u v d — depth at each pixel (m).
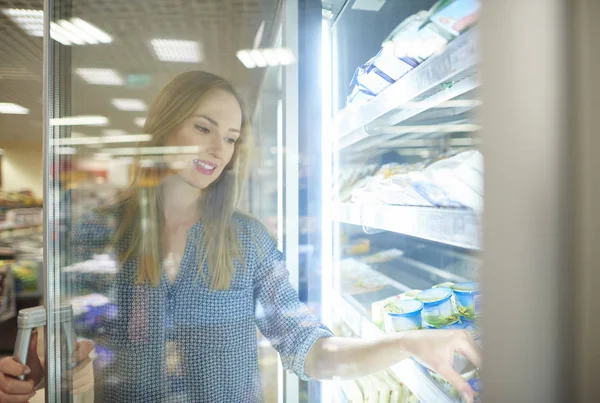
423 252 1.30
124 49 1.65
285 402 1.39
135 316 1.35
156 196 1.46
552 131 0.39
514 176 0.40
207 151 1.51
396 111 1.19
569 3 0.38
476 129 0.43
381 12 1.33
